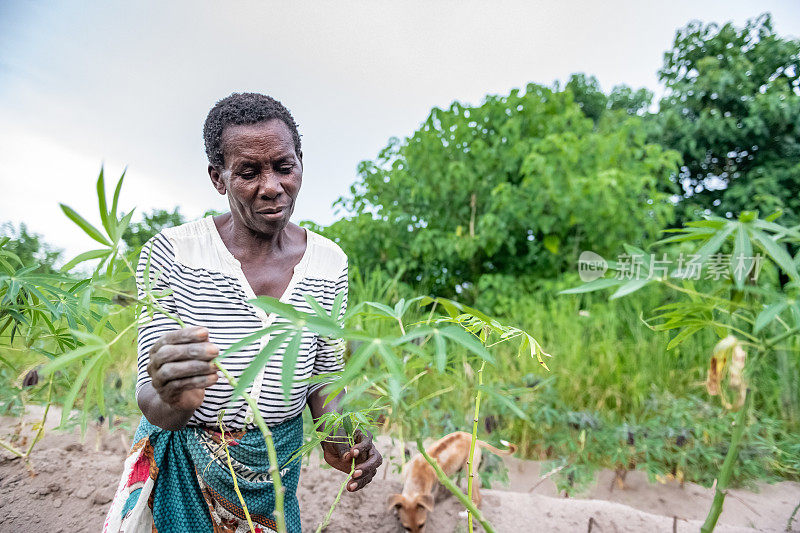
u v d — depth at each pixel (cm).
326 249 174
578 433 371
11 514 249
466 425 376
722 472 137
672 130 768
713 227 124
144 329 145
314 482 292
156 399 131
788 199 677
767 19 782
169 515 149
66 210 100
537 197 634
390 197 719
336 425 146
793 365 363
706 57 778
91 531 242
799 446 339
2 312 200
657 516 269
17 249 367
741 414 135
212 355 109
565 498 303
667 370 442
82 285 183
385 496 281
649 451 342
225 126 144
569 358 461
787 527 283
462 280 720
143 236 530
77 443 327
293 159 148
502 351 487
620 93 918
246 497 153
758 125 693
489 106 715
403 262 676
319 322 98
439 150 696
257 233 158
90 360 103
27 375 282
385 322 407
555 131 680
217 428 153
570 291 132
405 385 112
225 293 153
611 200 598
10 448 274
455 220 699
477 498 279
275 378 152
